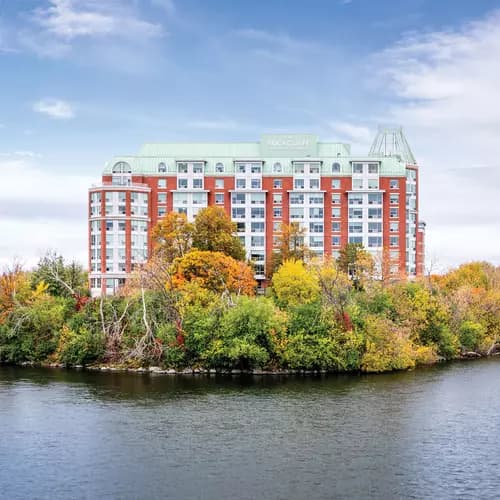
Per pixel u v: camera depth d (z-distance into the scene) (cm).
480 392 8038
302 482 4888
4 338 10344
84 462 5325
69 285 12231
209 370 9412
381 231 16388
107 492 4716
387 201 16462
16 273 11638
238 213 16500
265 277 16075
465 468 5197
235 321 9325
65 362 9944
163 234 13075
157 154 17088
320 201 16462
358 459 5397
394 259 15088
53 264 12350
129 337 9912
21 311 10388
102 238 15688
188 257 11312
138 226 15912
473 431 6238
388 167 16600
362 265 12988
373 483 4875
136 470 5141
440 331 11006
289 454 5512
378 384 8562
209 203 16425
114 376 9094
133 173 16275
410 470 5144
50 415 6806
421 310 10869
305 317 9569
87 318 10194
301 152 16962
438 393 7969
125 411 6975
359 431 6225
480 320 12056
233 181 16500
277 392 8000
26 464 5281
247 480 4925
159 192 16375
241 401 7488
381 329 9669
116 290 14125
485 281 14938
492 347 11881
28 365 10131
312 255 14238
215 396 7762
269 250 16450
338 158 16625
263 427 6344
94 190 15838
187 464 5272
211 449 5656
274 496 4631
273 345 9319
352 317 9662
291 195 16488
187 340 9425
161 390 8094
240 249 13362
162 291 9825
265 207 16488
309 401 7488
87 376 9094
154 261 10988
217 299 9919
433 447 5725
